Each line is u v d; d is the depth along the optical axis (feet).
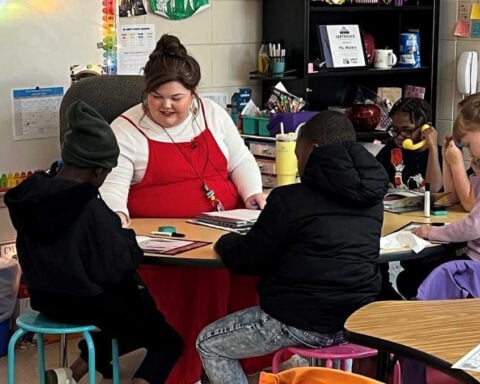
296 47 17.15
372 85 19.51
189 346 11.99
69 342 14.24
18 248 9.62
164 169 11.47
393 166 13.28
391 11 19.13
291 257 8.99
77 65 14.44
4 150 13.89
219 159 11.84
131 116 11.52
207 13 17.15
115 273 9.26
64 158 9.52
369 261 9.14
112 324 9.71
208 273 11.87
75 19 14.32
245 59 17.83
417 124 13.03
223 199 11.83
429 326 7.04
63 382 10.07
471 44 18.79
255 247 9.04
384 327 7.02
